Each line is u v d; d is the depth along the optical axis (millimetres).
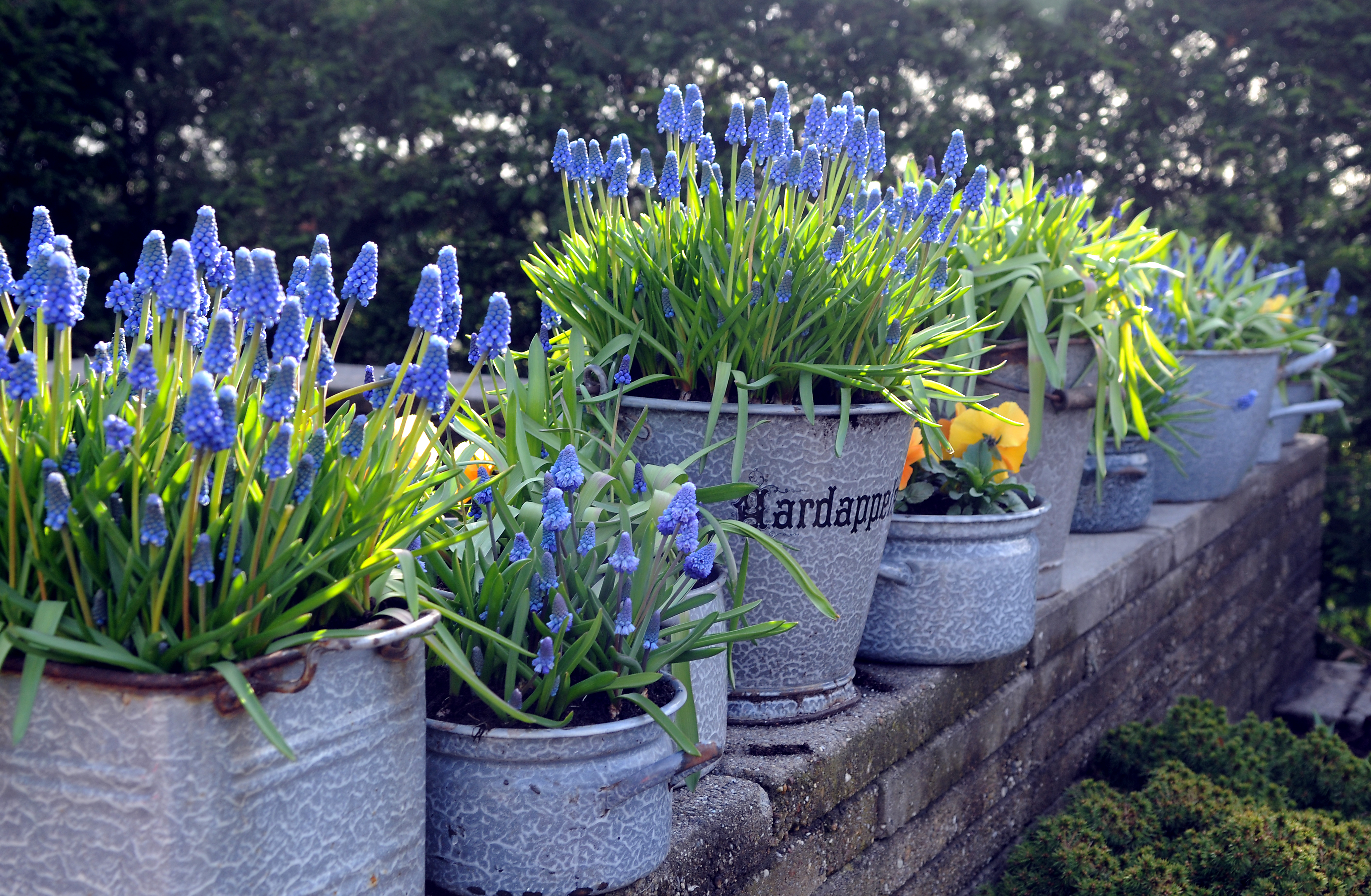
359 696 966
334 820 958
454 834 1159
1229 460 3703
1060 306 2373
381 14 6332
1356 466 5973
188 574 847
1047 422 2369
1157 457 3701
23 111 6562
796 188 1623
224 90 7191
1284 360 4645
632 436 1420
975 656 2061
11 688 860
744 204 1591
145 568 856
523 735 1115
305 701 915
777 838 1565
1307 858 2088
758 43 6059
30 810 859
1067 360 2398
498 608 1189
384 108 6605
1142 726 2824
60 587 861
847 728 1771
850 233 1680
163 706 822
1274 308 4445
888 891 1921
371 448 997
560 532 1255
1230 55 5852
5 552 873
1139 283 2586
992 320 2355
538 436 1481
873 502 1705
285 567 916
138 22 6977
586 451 1528
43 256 875
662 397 1691
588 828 1148
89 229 6965
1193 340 3670
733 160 1556
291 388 854
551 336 1849
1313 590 5426
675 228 1651
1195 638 3662
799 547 1657
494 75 6441
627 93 6367
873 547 1745
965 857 2217
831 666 1793
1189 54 5957
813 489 1631
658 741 1203
